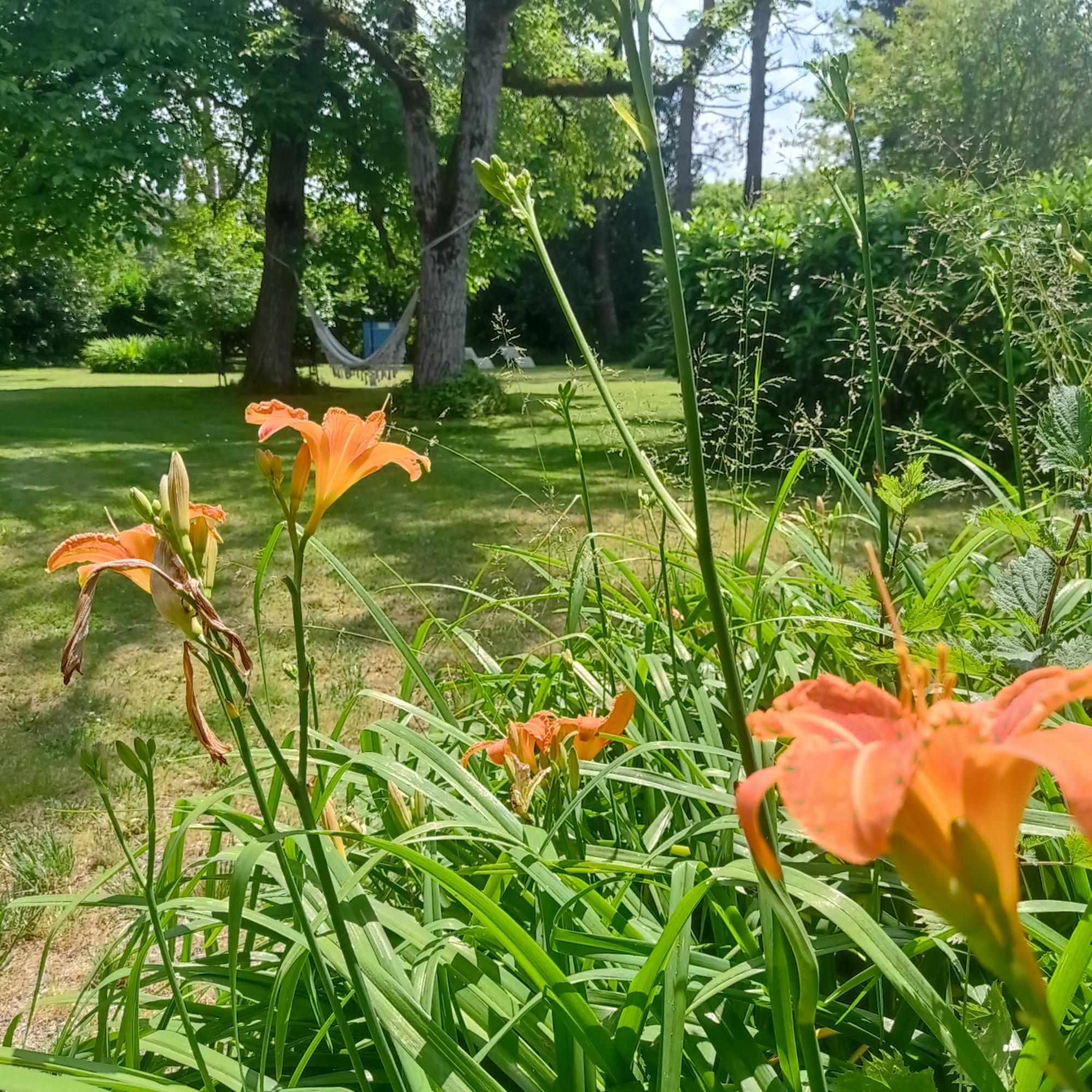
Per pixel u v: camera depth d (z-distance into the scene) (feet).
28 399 55.88
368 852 6.13
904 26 57.57
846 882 5.29
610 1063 3.95
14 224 48.98
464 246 44.57
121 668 15.29
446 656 14.84
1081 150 48.24
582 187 62.95
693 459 3.17
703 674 7.93
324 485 3.52
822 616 6.85
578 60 55.11
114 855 10.27
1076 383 8.02
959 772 1.78
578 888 4.82
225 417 46.01
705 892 4.56
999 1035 3.63
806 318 25.90
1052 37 48.34
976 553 8.11
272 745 3.52
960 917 1.71
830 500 19.34
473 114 43.34
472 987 4.48
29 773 11.95
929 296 9.50
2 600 18.49
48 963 8.78
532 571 18.99
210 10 44.83
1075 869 4.87
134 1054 4.50
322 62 50.70
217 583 19.16
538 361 99.55
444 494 26.61
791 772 1.74
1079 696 1.84
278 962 5.82
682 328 3.17
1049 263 7.99
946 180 11.12
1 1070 3.33
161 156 42.19
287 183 54.65
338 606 17.67
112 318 109.81
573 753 5.48
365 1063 4.81
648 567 9.55
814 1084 2.90
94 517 24.66
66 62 39.32
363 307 88.28
